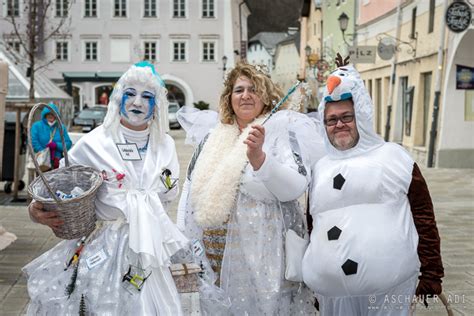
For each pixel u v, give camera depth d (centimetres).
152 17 4369
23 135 1053
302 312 368
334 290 323
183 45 4403
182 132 2988
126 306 331
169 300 339
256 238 363
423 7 1641
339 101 324
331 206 323
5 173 1019
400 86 1900
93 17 4334
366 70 2339
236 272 366
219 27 4388
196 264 361
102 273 334
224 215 368
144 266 331
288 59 5038
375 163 319
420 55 1670
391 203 317
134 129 359
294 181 348
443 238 749
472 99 1477
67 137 939
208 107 4288
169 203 373
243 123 389
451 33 1438
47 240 732
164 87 364
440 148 1497
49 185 328
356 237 314
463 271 604
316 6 3453
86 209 328
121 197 343
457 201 1022
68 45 4341
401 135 1909
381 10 2062
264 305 354
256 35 6091
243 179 367
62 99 2086
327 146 336
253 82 381
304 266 341
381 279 312
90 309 330
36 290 340
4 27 3744
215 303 357
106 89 4428
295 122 366
